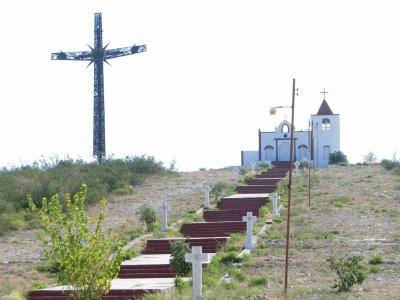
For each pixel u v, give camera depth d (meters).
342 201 55.19
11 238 46.31
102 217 23.56
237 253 36.47
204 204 57.38
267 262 33.75
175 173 77.69
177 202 59.38
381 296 24.61
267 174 76.19
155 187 67.94
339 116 97.81
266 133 99.06
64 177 65.94
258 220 48.53
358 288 26.55
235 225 47.00
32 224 50.06
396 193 58.25
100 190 62.78
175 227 47.62
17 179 62.47
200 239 41.91
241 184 68.62
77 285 22.61
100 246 22.97
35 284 31.33
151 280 32.16
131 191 64.94
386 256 34.25
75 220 23.06
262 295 24.83
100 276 22.78
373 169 75.62
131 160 76.88
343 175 71.31
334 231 42.59
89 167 71.62
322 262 33.16
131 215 54.03
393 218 47.31
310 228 44.19
